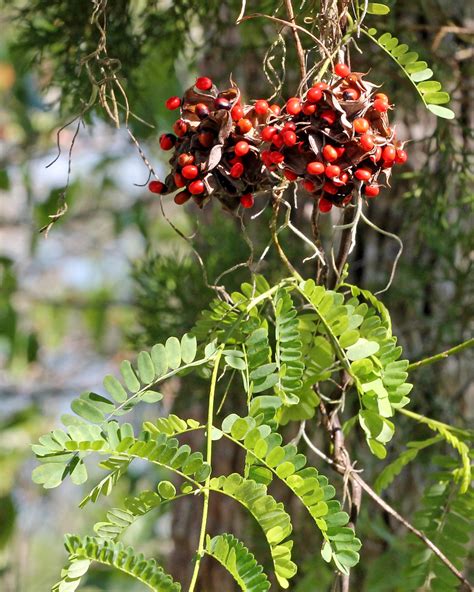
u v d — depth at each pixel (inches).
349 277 50.7
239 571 36.4
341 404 40.9
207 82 38.1
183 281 50.8
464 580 40.5
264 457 36.9
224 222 51.2
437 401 50.1
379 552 49.2
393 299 50.4
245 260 49.9
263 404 37.9
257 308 40.3
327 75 39.6
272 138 37.3
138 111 50.4
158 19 47.8
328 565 47.0
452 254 49.9
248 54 50.4
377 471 49.1
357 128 37.2
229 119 37.7
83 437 36.6
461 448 41.4
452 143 49.6
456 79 49.3
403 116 50.3
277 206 39.3
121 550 36.3
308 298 38.8
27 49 48.1
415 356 50.4
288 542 36.7
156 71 51.1
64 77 47.3
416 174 48.9
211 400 37.7
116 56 47.1
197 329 39.6
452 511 41.9
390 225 50.7
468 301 50.6
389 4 43.6
